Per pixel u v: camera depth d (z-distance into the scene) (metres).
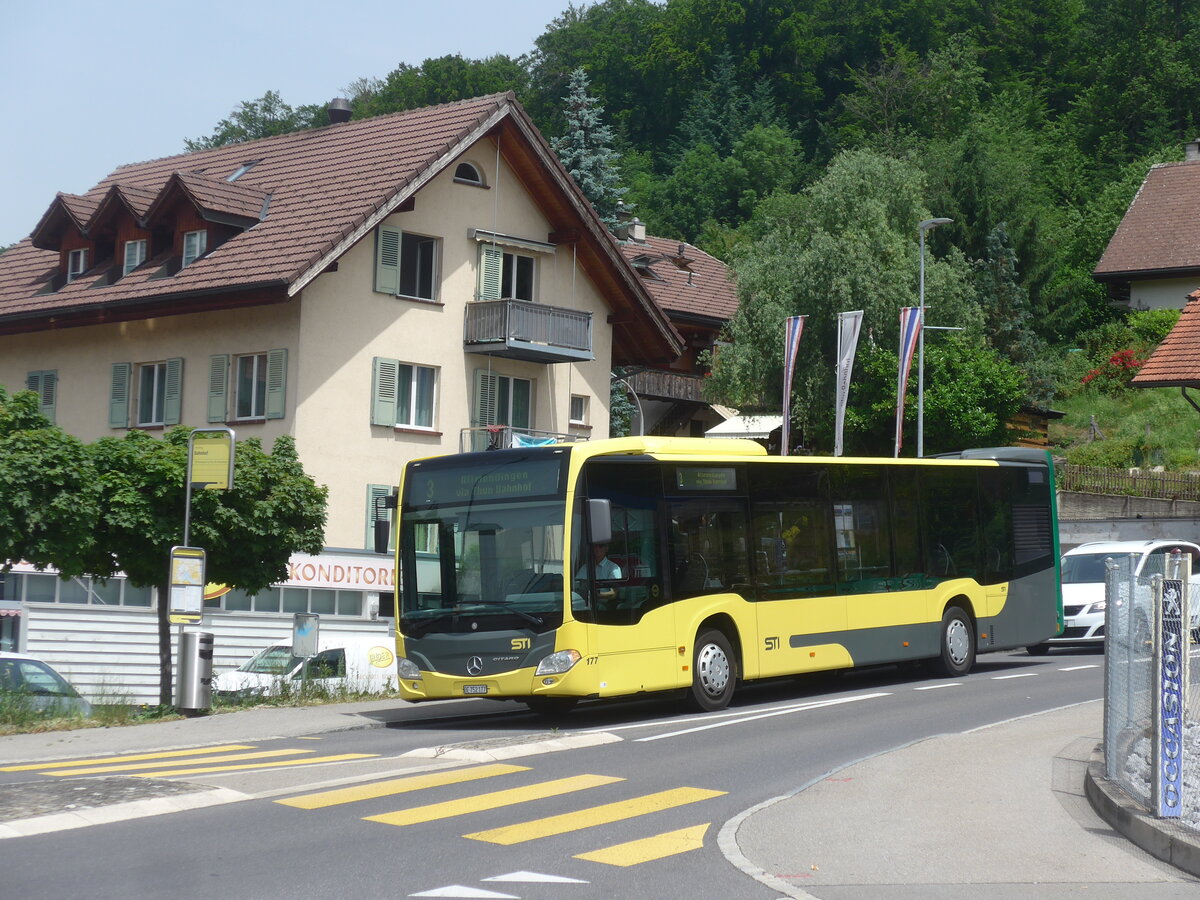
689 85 97.44
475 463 17.05
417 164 35.22
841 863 8.98
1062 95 96.38
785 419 36.56
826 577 19.53
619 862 8.84
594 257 40.12
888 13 96.06
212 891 7.80
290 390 34.00
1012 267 65.69
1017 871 8.80
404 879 8.20
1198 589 10.92
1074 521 42.47
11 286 41.25
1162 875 8.73
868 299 47.50
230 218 35.50
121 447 20.66
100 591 29.45
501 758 13.45
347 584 32.47
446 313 37.28
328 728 16.53
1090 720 15.92
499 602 16.44
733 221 90.19
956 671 21.72
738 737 15.00
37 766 13.11
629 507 16.97
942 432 47.44
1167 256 64.75
